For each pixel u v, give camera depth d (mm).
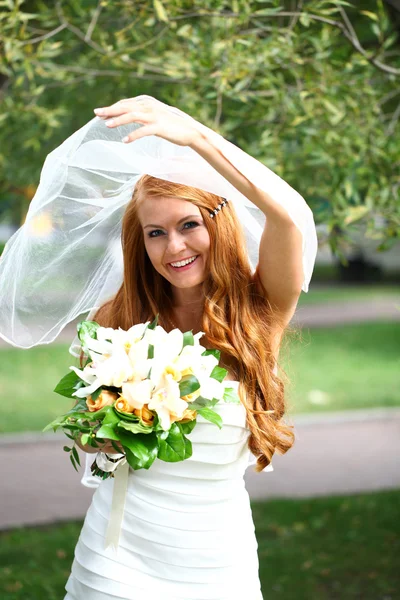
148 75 5719
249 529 2953
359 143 5082
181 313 3201
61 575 5688
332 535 6582
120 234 3254
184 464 2822
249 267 3049
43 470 8258
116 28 5922
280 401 3094
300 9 4734
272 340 3088
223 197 2926
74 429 2555
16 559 5988
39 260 3127
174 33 5188
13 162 6637
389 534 6586
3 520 6812
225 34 4891
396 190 4938
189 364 2619
